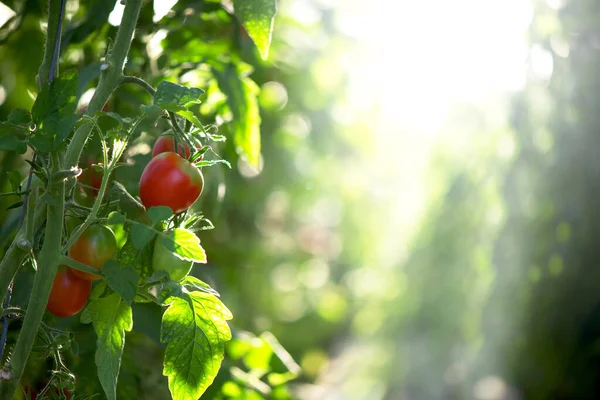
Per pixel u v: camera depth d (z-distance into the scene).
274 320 5.53
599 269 3.02
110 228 1.38
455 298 3.36
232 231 3.63
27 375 1.59
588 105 2.96
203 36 1.95
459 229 3.29
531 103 3.02
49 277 1.28
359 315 4.36
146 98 1.81
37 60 1.88
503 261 3.10
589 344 3.01
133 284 1.28
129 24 1.33
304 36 3.93
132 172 1.60
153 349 2.02
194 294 1.32
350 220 6.24
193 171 1.33
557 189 3.02
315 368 5.59
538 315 3.07
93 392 1.65
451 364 3.43
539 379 3.07
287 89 3.85
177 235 1.28
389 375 3.64
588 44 2.93
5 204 1.84
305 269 6.10
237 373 1.81
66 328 1.68
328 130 4.91
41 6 1.81
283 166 3.96
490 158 3.14
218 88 1.80
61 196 1.28
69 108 1.26
